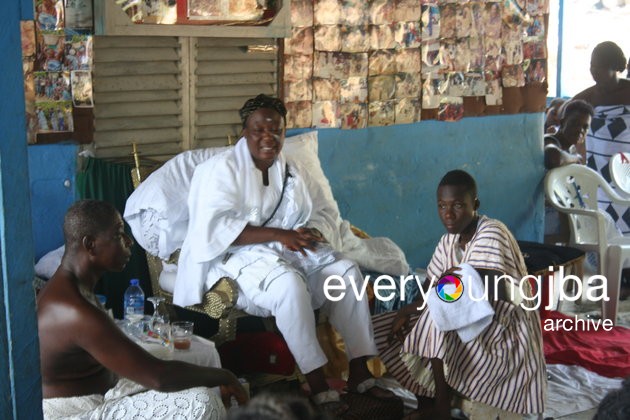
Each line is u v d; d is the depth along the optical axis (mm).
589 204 6461
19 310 2139
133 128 4852
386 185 5906
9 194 2094
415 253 6125
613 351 5270
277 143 4359
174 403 3053
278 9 5195
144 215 4523
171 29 4828
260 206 4383
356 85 5676
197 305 4375
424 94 6000
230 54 5133
